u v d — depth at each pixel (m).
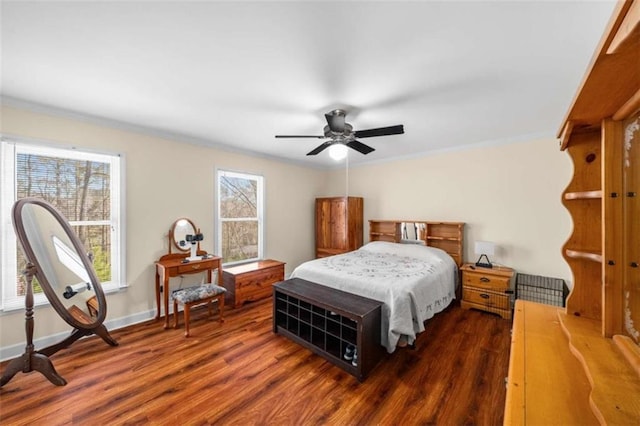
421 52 1.59
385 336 2.29
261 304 3.65
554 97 2.20
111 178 2.88
